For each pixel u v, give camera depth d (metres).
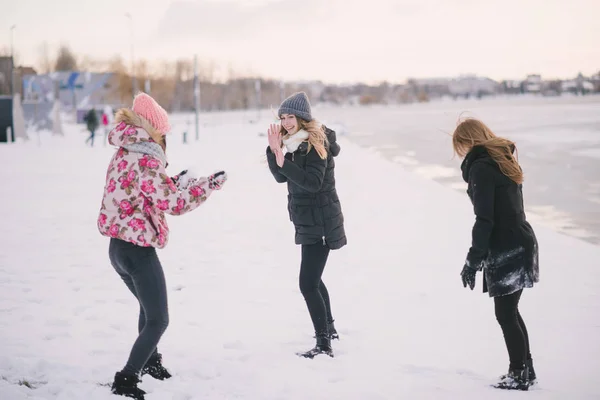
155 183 3.77
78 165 22.22
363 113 103.25
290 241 9.41
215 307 6.09
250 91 166.88
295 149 4.77
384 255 8.49
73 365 4.40
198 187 3.86
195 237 9.69
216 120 77.69
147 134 3.86
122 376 3.85
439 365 4.68
